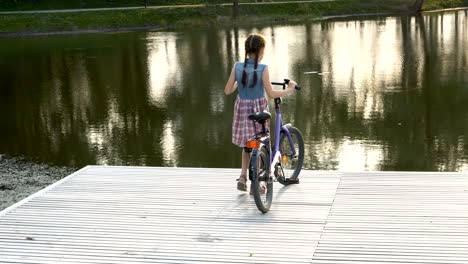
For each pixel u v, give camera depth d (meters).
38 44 33.97
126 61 25.75
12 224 5.04
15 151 12.59
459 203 5.11
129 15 42.66
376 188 5.61
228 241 4.52
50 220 5.10
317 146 11.93
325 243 4.41
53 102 17.84
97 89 19.66
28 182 10.33
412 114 14.29
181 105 16.55
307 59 23.64
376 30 33.81
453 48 25.06
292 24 39.94
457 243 4.31
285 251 4.30
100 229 4.86
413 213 4.93
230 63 24.00
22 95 19.20
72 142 13.18
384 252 4.21
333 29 35.44
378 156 11.25
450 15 41.69
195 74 21.66
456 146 11.67
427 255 4.14
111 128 14.33
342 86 17.97
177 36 35.44
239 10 44.31
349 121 13.84
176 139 13.04
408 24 36.53
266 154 5.07
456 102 15.31
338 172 6.19
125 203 5.46
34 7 48.09
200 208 5.25
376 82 18.42
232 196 5.54
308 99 16.31
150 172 6.44
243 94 5.08
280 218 4.95
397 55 23.77
